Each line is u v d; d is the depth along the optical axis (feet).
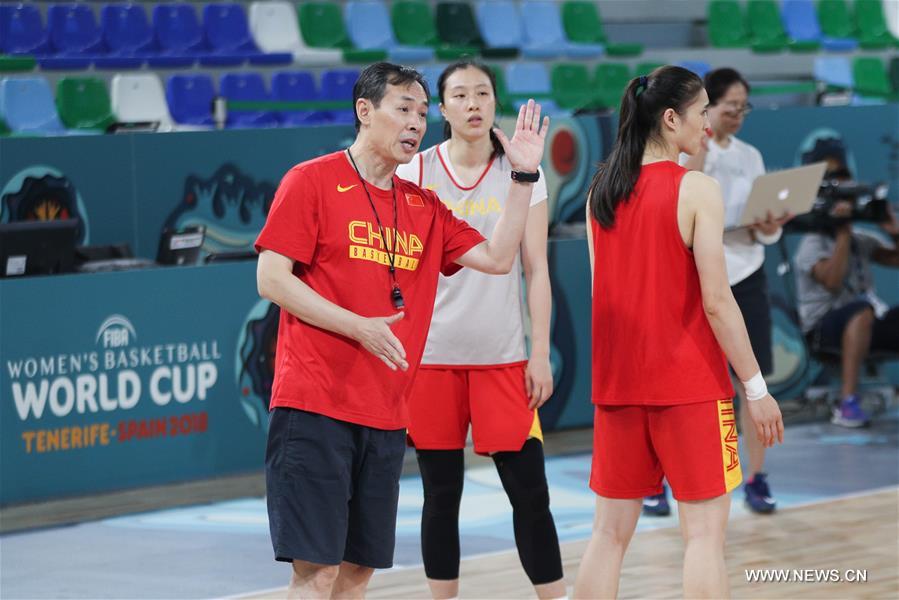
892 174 49.52
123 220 40.27
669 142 21.18
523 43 71.26
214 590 27.96
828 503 35.06
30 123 52.19
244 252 40.09
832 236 45.91
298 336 19.01
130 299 36.52
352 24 67.15
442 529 23.53
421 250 19.75
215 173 41.19
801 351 47.62
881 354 46.29
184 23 62.08
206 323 37.91
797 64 74.33
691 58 72.23
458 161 23.62
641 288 20.94
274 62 61.31
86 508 35.29
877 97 66.85
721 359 21.03
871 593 27.09
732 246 33.94
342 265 18.95
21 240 35.04
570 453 41.63
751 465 34.32
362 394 18.97
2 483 34.88
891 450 41.45
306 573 19.11
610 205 21.20
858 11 79.51
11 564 30.12
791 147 47.73
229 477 38.86
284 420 18.89
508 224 20.39
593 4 73.72
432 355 23.15
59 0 61.57
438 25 69.56
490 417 22.99
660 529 32.78
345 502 19.08
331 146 42.65
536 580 23.12
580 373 44.50
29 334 34.96
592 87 67.62
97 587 28.25
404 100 18.90
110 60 57.06
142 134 40.19
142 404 36.88
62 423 35.63
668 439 20.88
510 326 23.11
